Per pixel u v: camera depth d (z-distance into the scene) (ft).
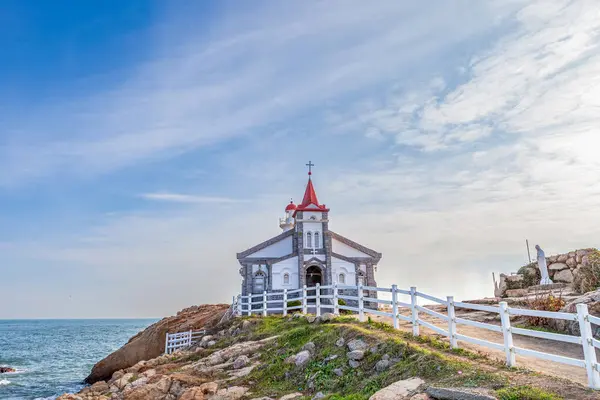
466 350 50.26
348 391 50.29
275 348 72.79
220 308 173.17
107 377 138.41
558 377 39.22
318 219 150.41
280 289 144.25
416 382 44.32
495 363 45.03
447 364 45.47
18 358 207.41
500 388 38.09
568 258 104.58
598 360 50.14
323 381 55.06
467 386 39.75
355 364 55.21
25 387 129.80
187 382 66.74
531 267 114.32
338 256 149.79
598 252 97.81
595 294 64.18
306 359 62.80
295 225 153.28
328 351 62.03
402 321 84.58
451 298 52.13
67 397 72.43
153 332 144.77
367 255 155.33
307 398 52.54
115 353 140.36
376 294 148.15
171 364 84.69
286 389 58.03
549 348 56.80
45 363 188.75
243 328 96.58
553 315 39.96
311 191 160.35
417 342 55.77
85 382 139.33
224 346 88.99
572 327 61.46
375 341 57.77
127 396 65.57
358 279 141.18
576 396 34.53
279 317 99.35
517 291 102.37
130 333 465.47
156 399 64.95
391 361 51.75
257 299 144.25
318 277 158.10
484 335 66.95
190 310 183.62
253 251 148.97
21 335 418.51
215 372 71.10
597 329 57.62
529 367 45.57
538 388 36.70
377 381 48.93
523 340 62.28
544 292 92.07
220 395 59.88
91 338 371.76
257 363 69.62
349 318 74.49
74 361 197.47
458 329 72.08
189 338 122.42
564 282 102.99
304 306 93.30
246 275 146.51
